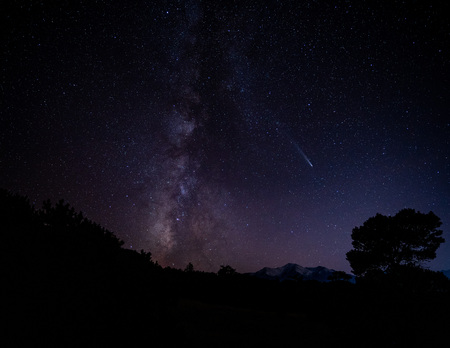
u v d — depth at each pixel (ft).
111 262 11.10
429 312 16.71
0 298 7.73
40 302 8.17
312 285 59.88
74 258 10.14
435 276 35.47
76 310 8.55
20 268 8.87
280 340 22.43
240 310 38.34
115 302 9.87
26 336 7.01
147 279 11.79
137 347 8.88
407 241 46.65
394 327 16.07
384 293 19.15
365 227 51.42
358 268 48.88
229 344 19.38
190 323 24.12
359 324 17.01
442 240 46.14
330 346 17.10
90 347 7.63
